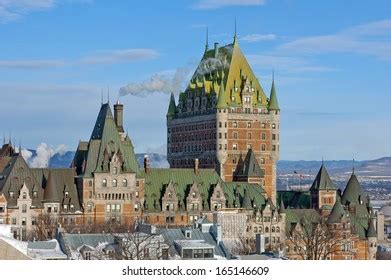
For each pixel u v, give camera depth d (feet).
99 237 521.65
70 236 516.32
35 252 489.26
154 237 524.52
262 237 589.73
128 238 499.51
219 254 531.91
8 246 269.85
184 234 554.05
